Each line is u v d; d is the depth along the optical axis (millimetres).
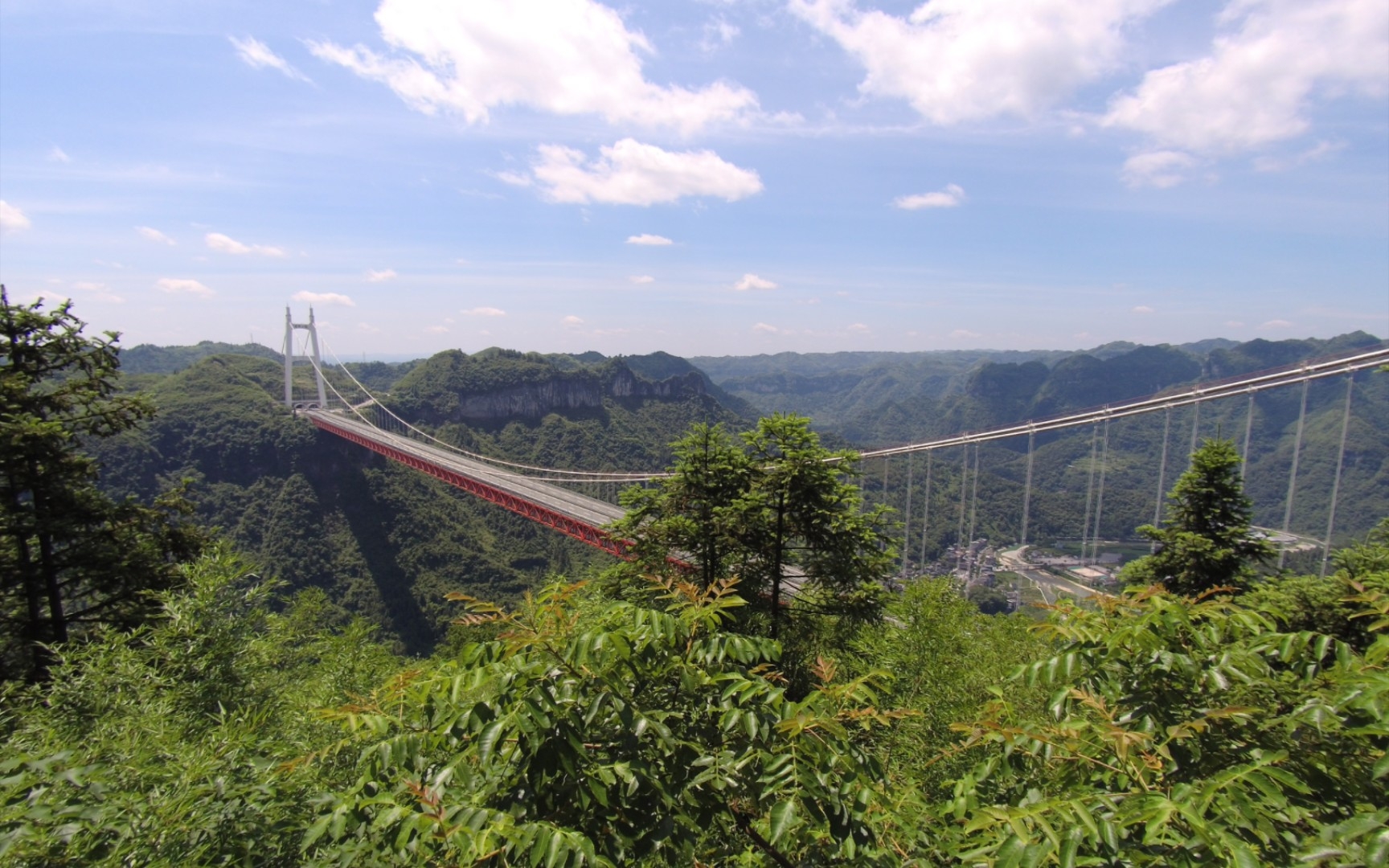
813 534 13289
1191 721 2514
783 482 13023
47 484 12539
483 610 2920
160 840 3275
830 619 14172
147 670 7008
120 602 13547
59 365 13391
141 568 13570
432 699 2869
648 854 2494
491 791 2705
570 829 2230
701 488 13688
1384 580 5246
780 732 2781
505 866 2273
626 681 2947
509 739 2668
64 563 13039
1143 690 2814
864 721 3035
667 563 12922
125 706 6230
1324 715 2201
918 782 5320
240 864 3381
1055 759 2992
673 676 3141
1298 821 2244
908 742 7602
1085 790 2314
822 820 2447
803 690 11172
